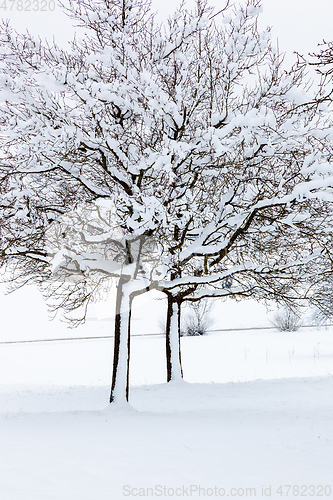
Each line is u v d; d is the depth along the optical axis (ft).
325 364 75.15
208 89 39.73
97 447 24.34
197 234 42.78
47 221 37.32
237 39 37.37
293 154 36.37
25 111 34.65
